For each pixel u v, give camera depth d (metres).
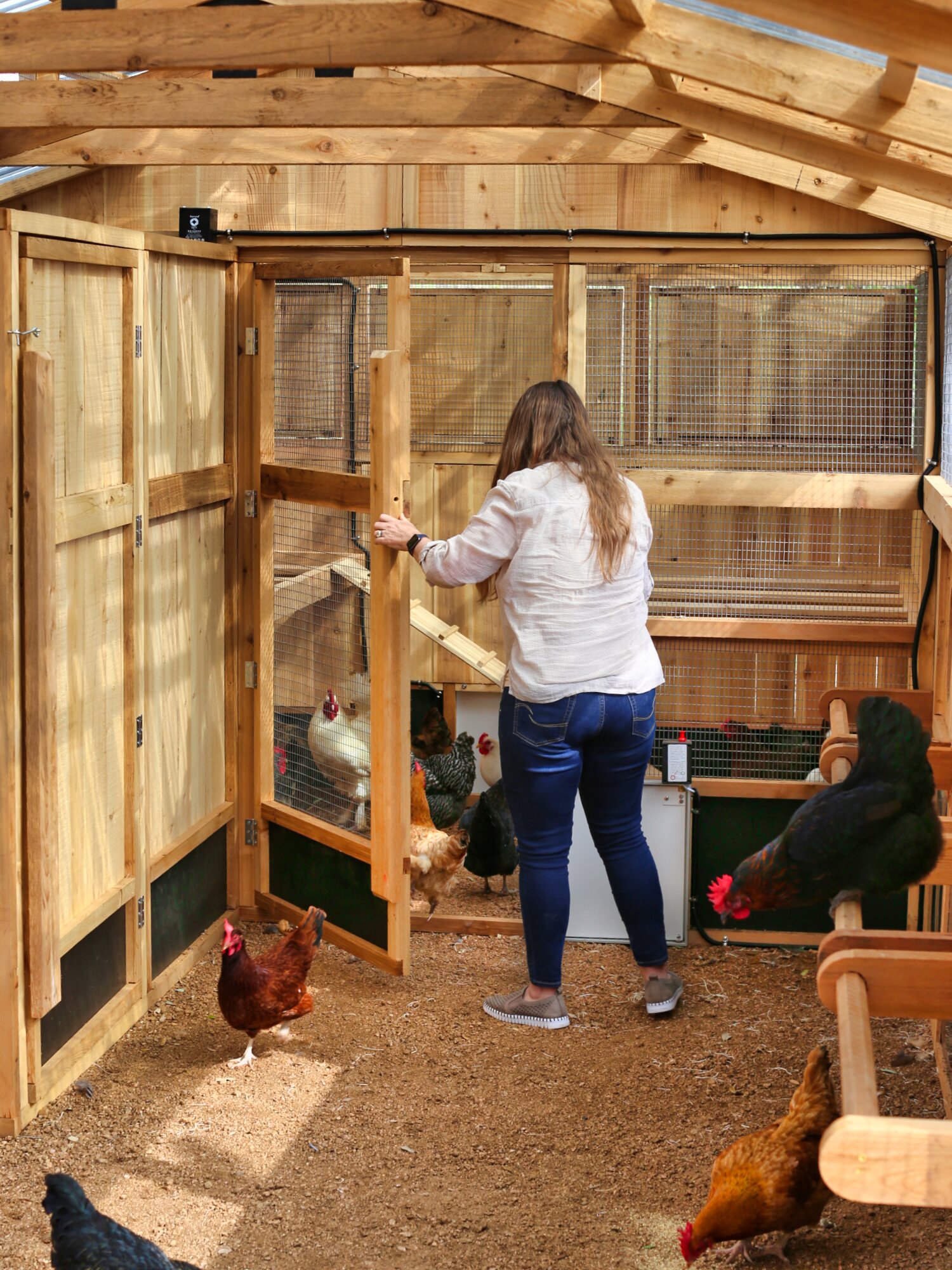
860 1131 1.75
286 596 4.82
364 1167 3.35
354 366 4.70
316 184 4.89
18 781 3.31
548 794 4.02
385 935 4.54
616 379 4.92
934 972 2.34
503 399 5.95
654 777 4.80
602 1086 3.79
